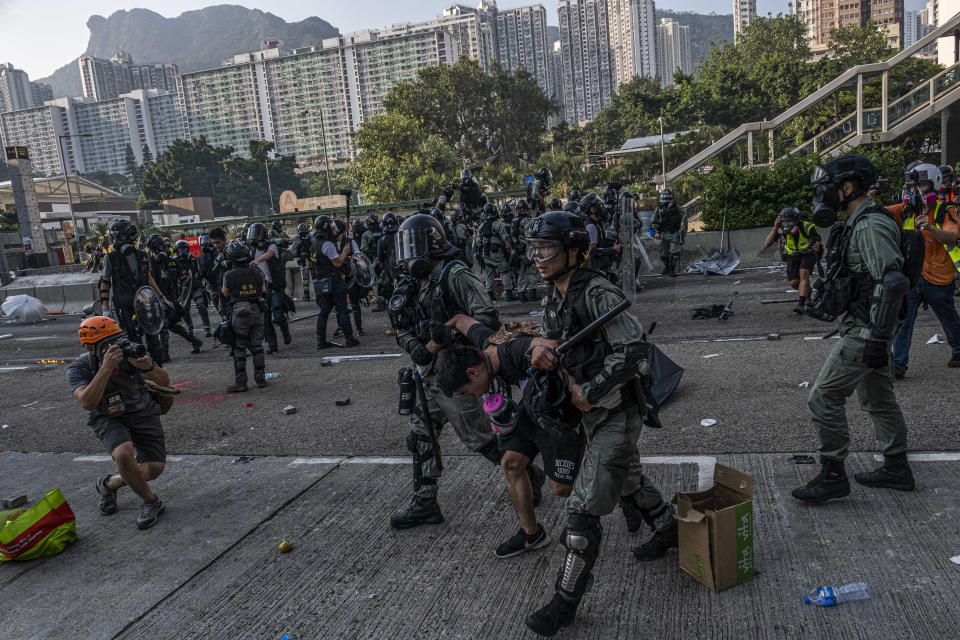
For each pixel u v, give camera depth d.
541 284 12.72
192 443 5.96
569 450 2.96
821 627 2.64
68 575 3.75
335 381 7.80
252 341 7.77
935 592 2.77
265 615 3.17
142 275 8.67
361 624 3.02
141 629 3.15
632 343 2.52
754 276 13.44
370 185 68.69
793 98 57.44
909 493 3.62
